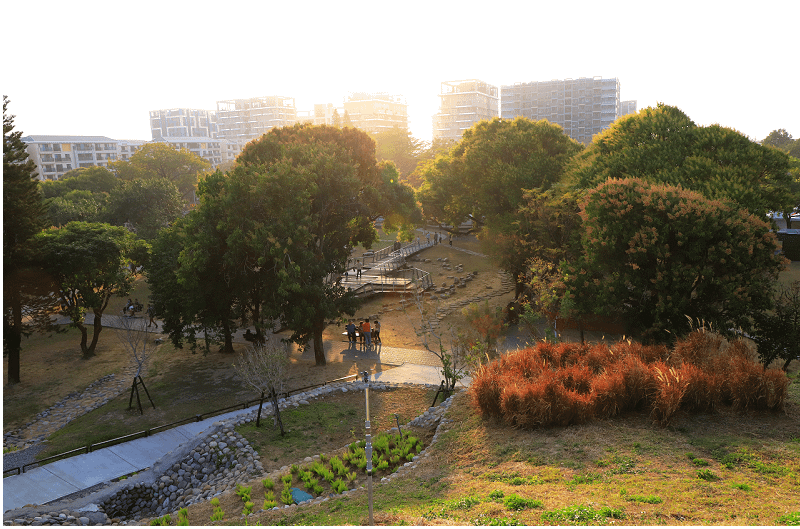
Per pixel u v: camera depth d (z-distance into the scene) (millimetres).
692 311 20312
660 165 24672
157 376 28812
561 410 13758
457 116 192750
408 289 42531
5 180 29438
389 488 12844
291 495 13867
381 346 31391
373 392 23172
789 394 14648
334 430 19156
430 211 46938
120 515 15367
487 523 8891
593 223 22094
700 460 10812
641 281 20797
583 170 27578
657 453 11453
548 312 26875
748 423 12727
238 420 19516
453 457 13914
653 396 13984
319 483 14773
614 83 176500
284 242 25016
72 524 13719
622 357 16500
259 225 24750
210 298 28562
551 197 30328
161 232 31859
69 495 15898
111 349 35500
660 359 15852
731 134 25078
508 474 11719
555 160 36125
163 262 30141
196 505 14320
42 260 31016
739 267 19188
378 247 66875
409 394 22859
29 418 25344
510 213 36500
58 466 17594
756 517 8086
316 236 27547
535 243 32594
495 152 38469
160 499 15953
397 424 18406
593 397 13930
